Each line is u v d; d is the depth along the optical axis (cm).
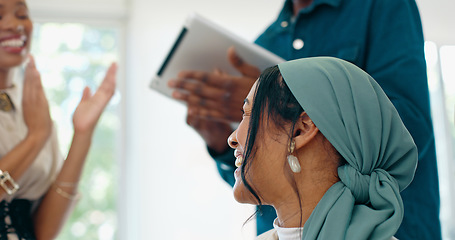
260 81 101
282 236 98
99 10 321
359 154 93
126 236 315
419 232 133
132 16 316
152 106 311
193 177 311
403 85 140
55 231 166
